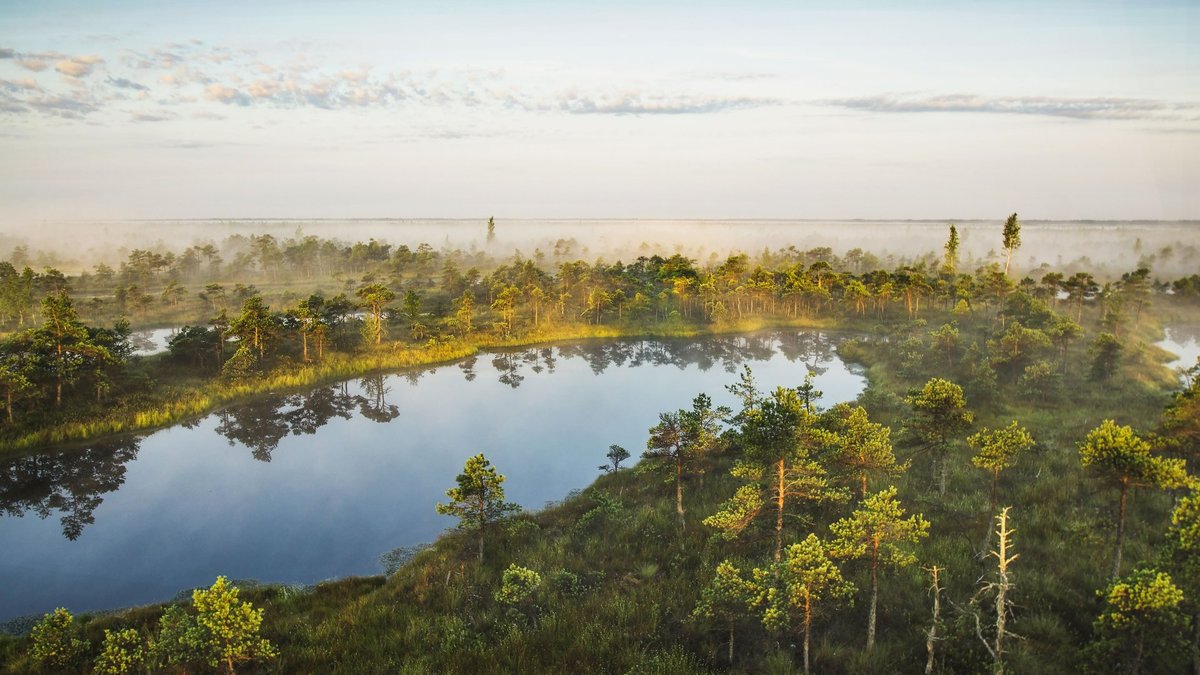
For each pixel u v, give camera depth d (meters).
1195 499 21.77
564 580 33.41
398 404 76.25
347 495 50.53
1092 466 28.28
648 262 185.62
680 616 29.67
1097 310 115.62
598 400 77.81
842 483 41.19
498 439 63.66
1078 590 28.67
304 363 83.62
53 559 40.66
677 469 40.78
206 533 44.12
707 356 103.88
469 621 30.69
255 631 28.38
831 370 92.31
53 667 26.70
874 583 25.72
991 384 62.56
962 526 36.22
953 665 24.16
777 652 26.02
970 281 125.06
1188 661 21.44
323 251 197.00
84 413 61.69
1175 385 70.44
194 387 71.81
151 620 31.89
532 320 118.50
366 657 27.77
